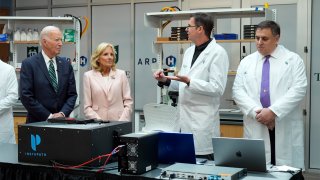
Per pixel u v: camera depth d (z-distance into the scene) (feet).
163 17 15.92
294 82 10.48
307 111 16.65
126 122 8.19
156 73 10.10
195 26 10.49
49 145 7.63
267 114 10.00
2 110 11.60
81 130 7.33
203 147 10.52
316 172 16.60
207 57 10.51
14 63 16.88
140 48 19.76
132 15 19.75
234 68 17.24
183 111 10.78
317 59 16.58
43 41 11.14
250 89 10.69
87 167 7.34
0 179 7.88
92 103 11.72
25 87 10.91
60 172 7.37
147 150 7.21
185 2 18.58
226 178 6.43
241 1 17.51
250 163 7.23
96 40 20.53
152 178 6.74
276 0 16.97
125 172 7.03
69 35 15.56
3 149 9.19
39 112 10.82
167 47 18.80
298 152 10.77
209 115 10.54
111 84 11.68
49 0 21.13
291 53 10.80
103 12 20.36
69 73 11.58
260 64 10.77
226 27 17.54
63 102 11.43
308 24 16.55
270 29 10.32
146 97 19.72
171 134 7.65
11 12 21.83
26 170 7.66
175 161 7.76
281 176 6.95
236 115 15.07
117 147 7.32
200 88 10.05
